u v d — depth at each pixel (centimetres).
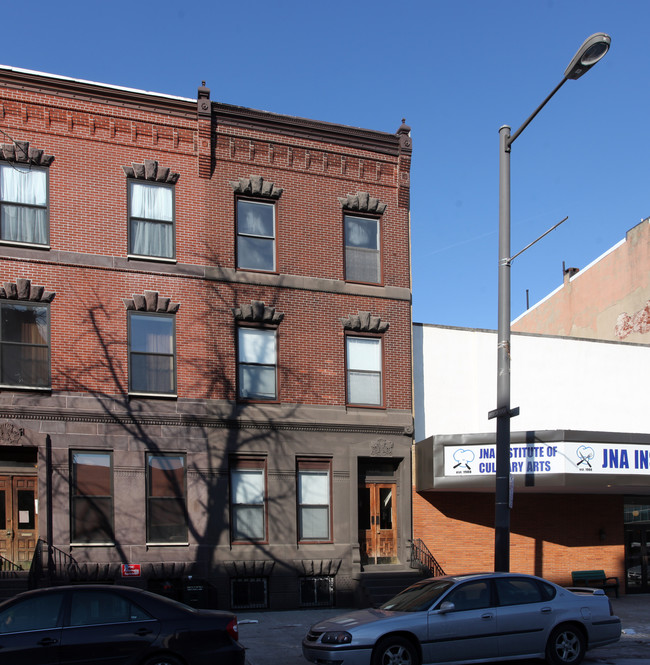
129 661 1002
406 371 2255
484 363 2392
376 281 2281
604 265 3503
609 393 2538
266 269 2155
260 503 2042
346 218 2277
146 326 2000
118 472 1903
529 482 2048
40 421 1853
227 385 2041
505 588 1238
